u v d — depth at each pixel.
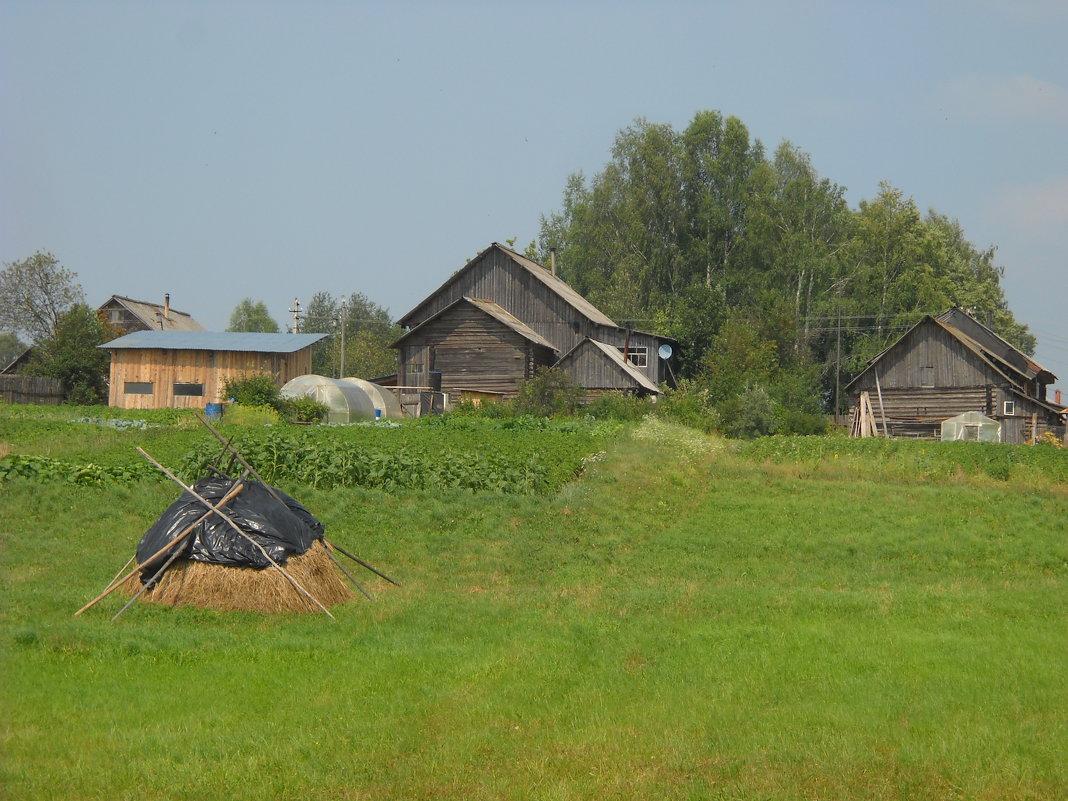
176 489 38.38
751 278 132.38
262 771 14.16
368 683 18.33
